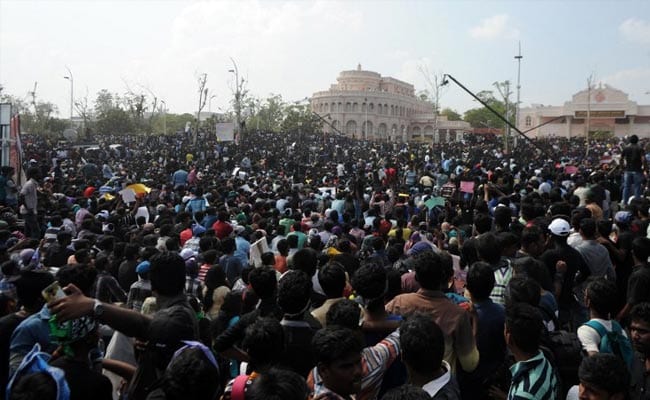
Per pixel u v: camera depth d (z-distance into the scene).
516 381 3.29
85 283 4.10
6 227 9.10
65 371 2.82
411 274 5.57
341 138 66.25
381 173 25.91
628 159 12.99
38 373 2.41
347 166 29.84
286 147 50.97
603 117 83.69
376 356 3.34
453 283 6.07
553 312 4.59
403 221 11.11
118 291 6.30
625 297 6.42
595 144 59.44
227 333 3.71
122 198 12.49
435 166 32.50
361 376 2.95
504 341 4.06
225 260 7.77
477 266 4.19
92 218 9.96
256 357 3.12
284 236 9.44
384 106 110.38
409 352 3.00
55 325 2.83
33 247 8.08
